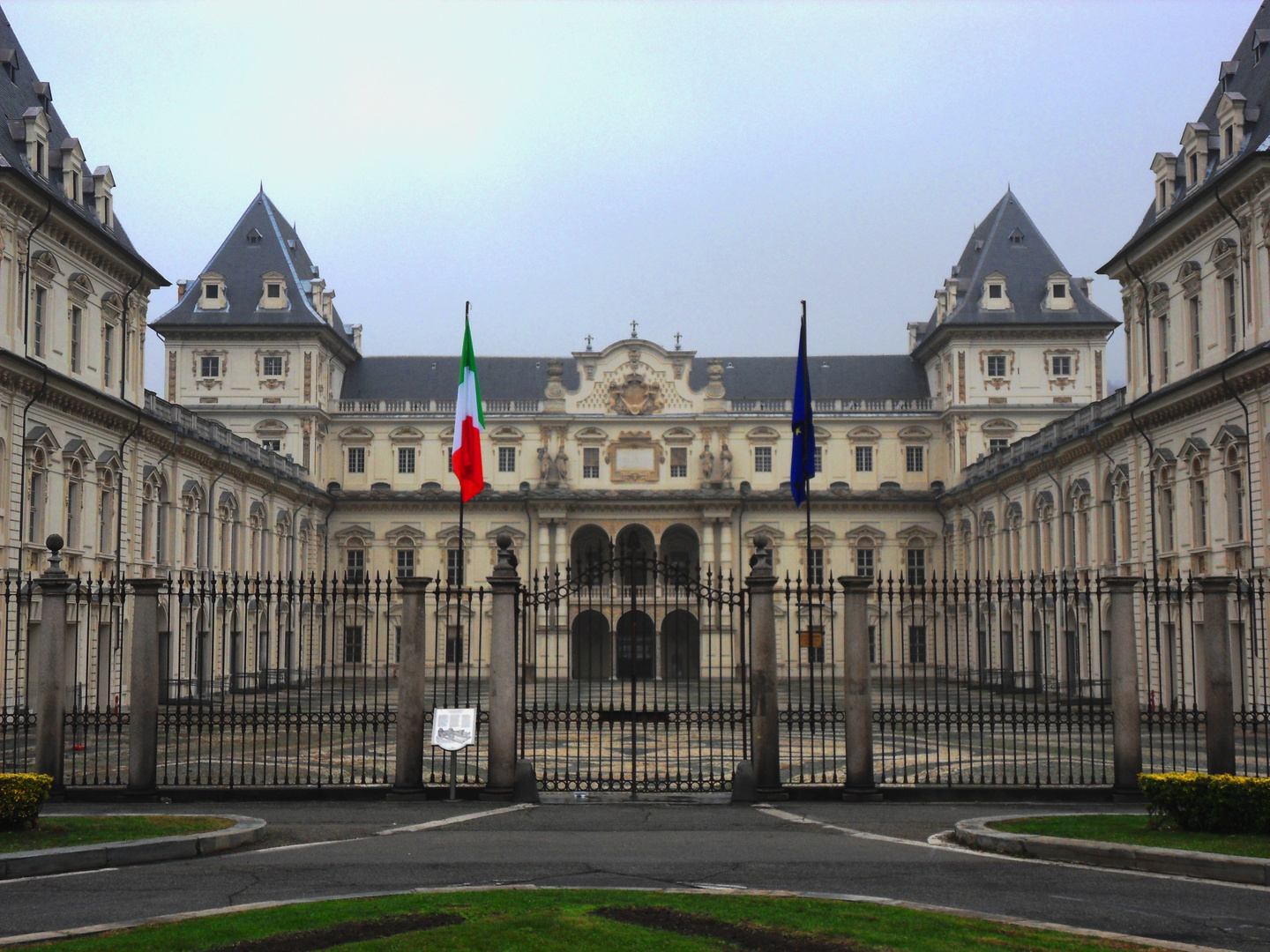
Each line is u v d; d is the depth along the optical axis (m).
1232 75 51.44
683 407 94.38
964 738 41.69
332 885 16.64
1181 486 49.69
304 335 87.94
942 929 13.91
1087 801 24.94
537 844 20.00
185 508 62.06
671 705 56.66
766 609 25.59
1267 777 20.61
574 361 100.31
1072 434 62.91
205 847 19.22
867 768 25.16
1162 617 51.22
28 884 16.80
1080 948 13.23
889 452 94.19
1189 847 18.45
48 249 46.56
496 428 94.00
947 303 91.88
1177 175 52.50
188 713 25.91
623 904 14.95
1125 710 24.91
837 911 14.68
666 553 99.62
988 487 80.00
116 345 53.97
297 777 25.66
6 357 41.38
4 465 42.31
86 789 25.02
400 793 25.16
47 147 47.34
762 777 25.09
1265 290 42.72
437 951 12.83
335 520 93.12
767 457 93.94
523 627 26.67
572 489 93.25
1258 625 42.19
